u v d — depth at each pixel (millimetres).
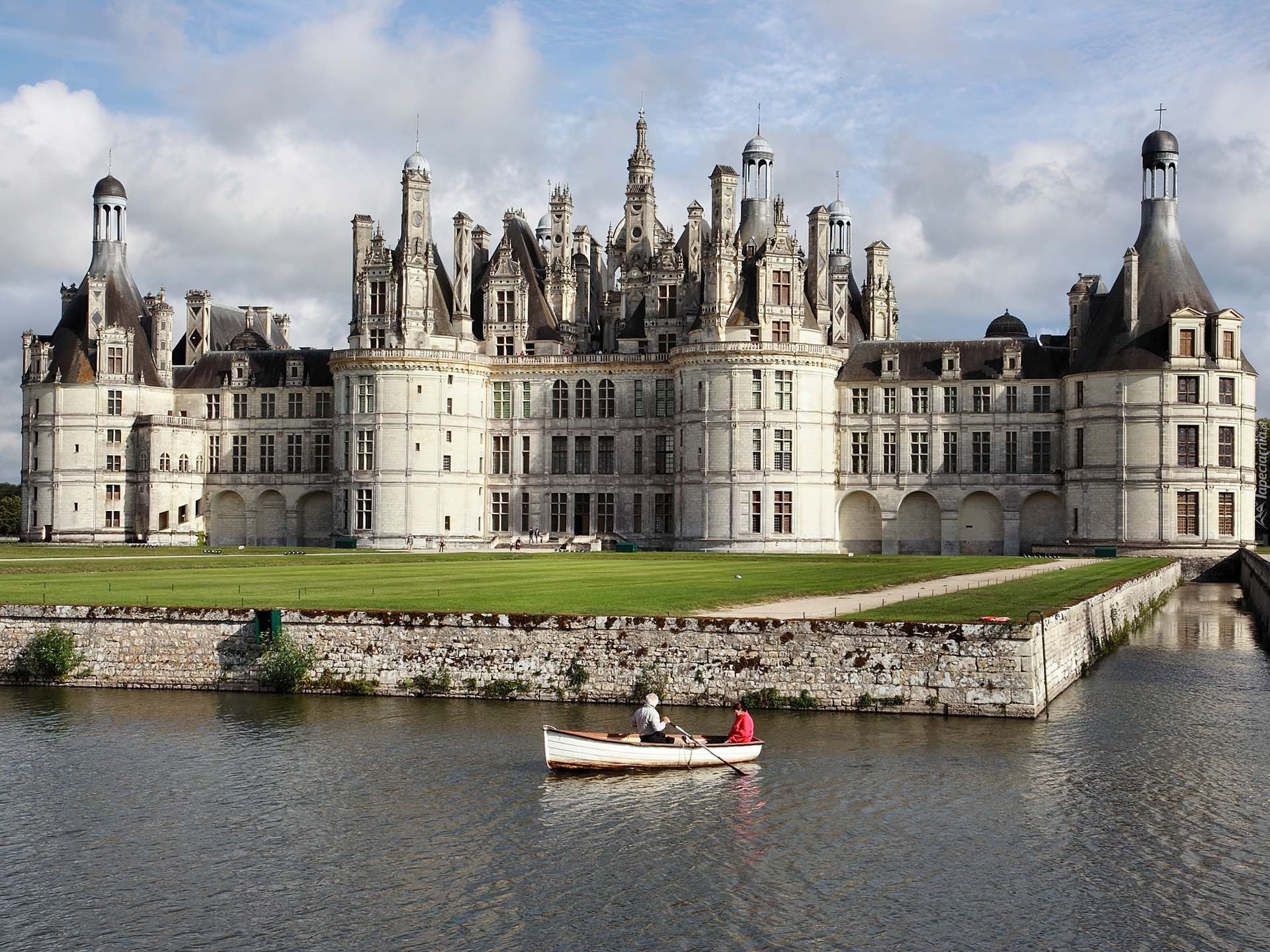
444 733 44219
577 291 140875
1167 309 114125
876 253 142000
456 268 131125
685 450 120312
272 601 56719
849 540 127812
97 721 46875
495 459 132375
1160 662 59844
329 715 47281
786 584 67375
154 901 29875
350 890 30328
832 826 34188
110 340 135625
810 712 46500
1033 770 39188
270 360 141875
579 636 49312
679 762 39281
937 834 33656
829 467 122438
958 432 123812
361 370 125312
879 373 125688
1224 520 113000
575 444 131000
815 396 120312
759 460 117688
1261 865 31547
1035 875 30891
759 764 39875
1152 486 112750
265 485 139750
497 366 131500
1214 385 112562
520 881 30719
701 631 48094
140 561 89812
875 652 46625
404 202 126188
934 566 89125
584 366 130250
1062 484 120562
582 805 36156
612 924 28312
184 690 52625
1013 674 45656
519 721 45750
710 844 32969
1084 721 45594
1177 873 31047
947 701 46000
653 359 128875
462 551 118375
